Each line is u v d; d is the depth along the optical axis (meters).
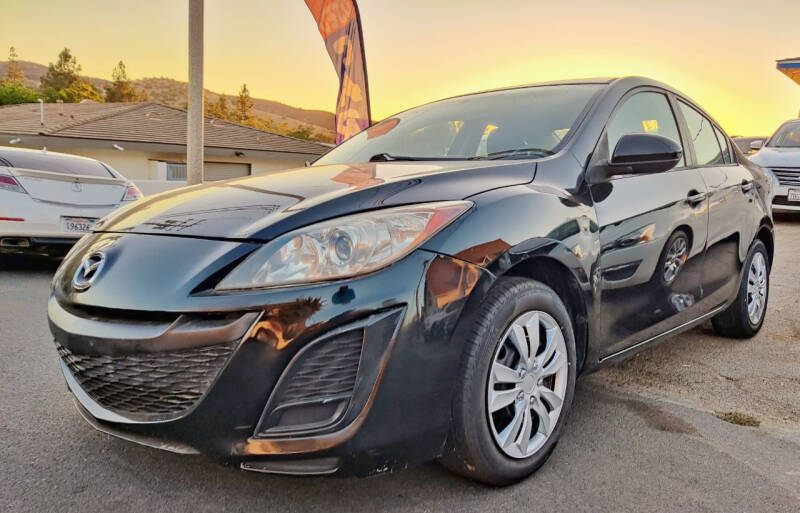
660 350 3.82
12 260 7.11
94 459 2.25
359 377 1.75
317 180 2.35
